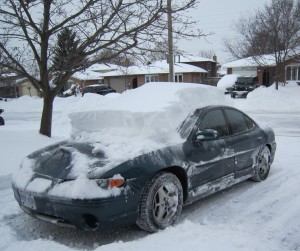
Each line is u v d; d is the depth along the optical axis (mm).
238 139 5582
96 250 3639
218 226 4277
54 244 3877
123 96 5660
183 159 4539
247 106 23469
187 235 3951
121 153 4172
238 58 38438
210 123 5188
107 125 5051
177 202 4430
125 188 3904
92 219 3848
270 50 29875
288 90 26359
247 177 5914
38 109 30953
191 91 5371
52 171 4180
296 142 10148
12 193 5797
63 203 3828
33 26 7914
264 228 4281
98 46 8047
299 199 5301
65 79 8562
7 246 3879
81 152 4371
